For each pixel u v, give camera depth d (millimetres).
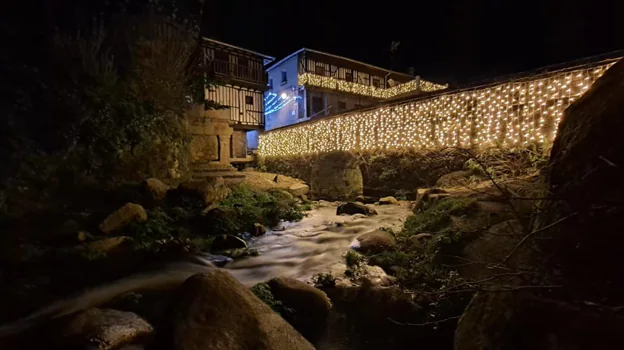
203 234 8719
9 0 9914
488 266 2951
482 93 10266
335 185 16953
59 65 9484
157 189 9312
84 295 5137
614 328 1771
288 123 30984
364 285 6102
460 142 11078
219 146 14414
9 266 5469
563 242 2359
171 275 6188
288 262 7348
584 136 2533
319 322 5145
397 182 13922
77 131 8719
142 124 10234
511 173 8516
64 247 6305
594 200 2141
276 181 17172
